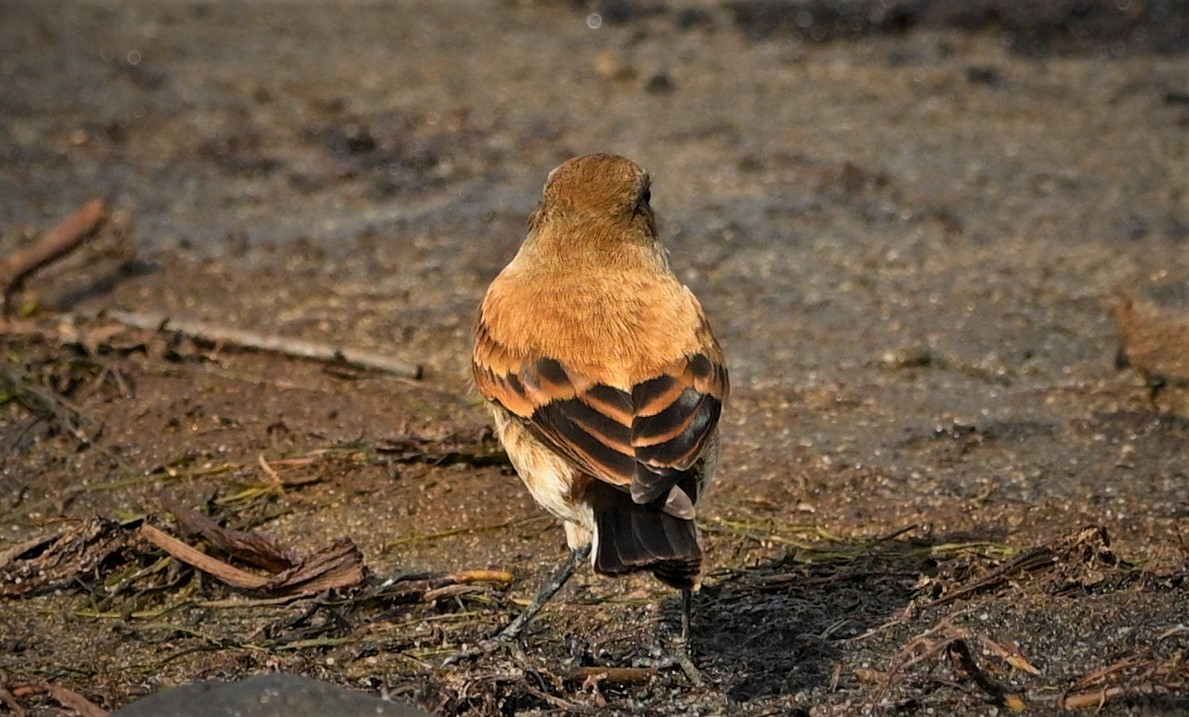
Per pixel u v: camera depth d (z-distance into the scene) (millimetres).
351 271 16250
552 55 23156
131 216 16344
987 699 8617
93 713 8758
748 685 9070
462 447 12242
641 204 9805
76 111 21078
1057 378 13727
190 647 9812
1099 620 9438
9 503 11812
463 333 14773
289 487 11930
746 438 12711
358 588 10258
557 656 9516
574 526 9195
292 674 8320
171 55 23359
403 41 23953
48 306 15211
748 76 22172
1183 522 10898
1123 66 22188
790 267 16281
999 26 23641
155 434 12727
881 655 9281
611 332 8992
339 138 20109
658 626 9828
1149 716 8344
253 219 17719
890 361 14086
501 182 18688
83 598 10500
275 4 26016
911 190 18203
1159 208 17578
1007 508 11289
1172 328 12969
